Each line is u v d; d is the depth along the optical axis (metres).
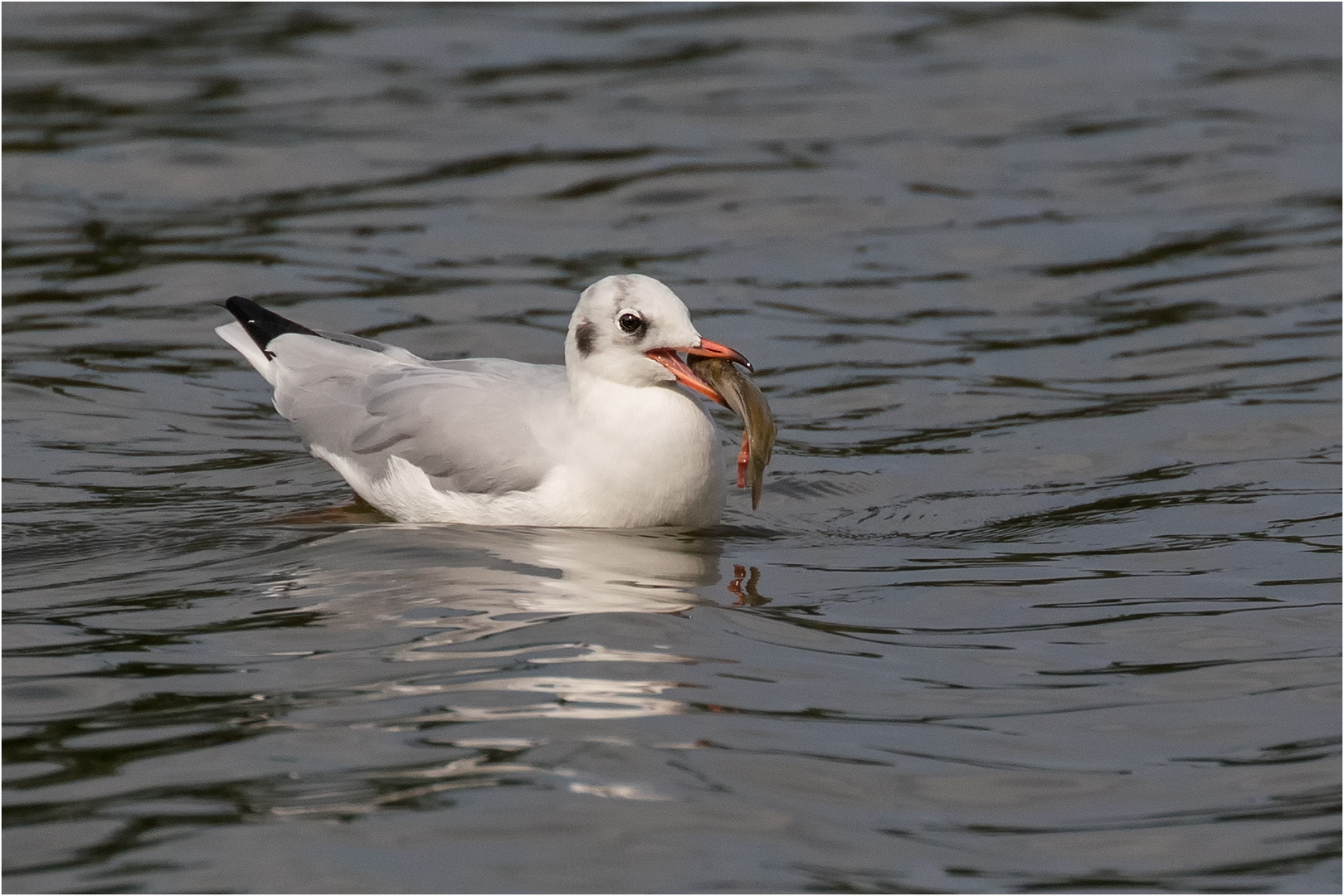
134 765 8.21
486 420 12.47
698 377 12.20
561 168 21.70
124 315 17.28
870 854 7.43
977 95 24.50
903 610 10.55
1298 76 25.14
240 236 19.39
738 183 21.17
